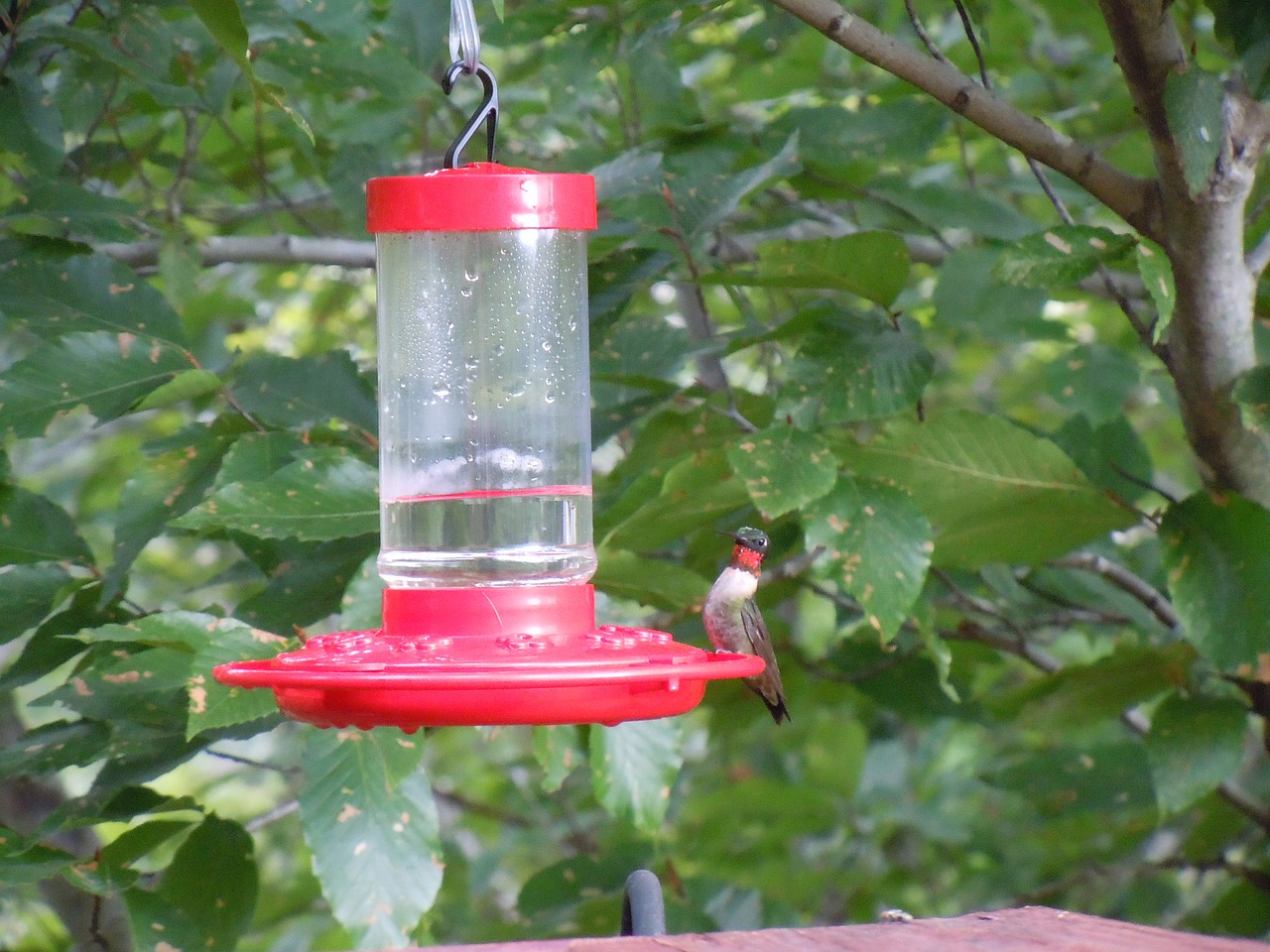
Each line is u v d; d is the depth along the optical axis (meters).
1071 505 7.18
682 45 10.24
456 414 5.72
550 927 9.35
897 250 6.57
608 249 7.65
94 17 7.95
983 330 9.49
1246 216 8.27
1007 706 8.27
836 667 10.03
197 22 8.38
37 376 6.25
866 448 7.06
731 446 6.27
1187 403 7.03
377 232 4.97
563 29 8.90
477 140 10.19
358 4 8.23
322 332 13.68
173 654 6.22
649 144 8.84
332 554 6.84
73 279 6.68
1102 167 6.67
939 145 10.28
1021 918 4.14
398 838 5.80
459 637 4.95
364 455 6.73
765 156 9.03
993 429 6.93
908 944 3.81
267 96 5.06
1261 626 6.60
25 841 6.14
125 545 6.36
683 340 8.27
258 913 11.62
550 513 5.74
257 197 11.17
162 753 6.49
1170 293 5.96
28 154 6.96
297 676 4.18
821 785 12.91
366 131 9.29
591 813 13.85
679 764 6.34
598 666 4.32
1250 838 10.45
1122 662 7.86
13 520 6.75
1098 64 10.43
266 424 6.78
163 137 9.97
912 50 6.52
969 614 9.90
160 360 6.40
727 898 11.91
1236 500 6.70
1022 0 10.45
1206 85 6.08
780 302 12.24
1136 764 9.52
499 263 5.76
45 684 14.18
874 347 6.74
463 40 4.92
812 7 6.43
